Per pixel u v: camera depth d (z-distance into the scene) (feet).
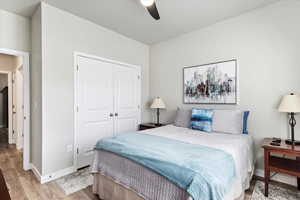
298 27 7.13
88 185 7.35
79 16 8.96
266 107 7.95
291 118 6.78
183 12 8.46
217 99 9.58
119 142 6.00
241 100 8.73
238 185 5.05
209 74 9.92
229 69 9.11
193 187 3.50
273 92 7.76
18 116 12.44
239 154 5.68
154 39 12.23
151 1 5.99
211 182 3.58
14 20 8.54
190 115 9.69
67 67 8.59
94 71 9.90
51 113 7.97
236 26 8.86
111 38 10.76
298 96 6.67
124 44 11.62
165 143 5.94
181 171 3.90
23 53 8.83
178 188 3.90
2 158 10.59
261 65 8.08
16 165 9.53
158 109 12.10
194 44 10.66
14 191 6.81
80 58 9.20
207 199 3.43
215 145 5.84
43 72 7.71
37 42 8.14
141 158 4.81
